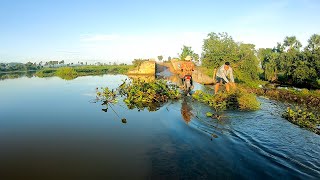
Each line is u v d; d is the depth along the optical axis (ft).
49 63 309.83
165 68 122.52
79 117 30.99
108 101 41.11
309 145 20.86
